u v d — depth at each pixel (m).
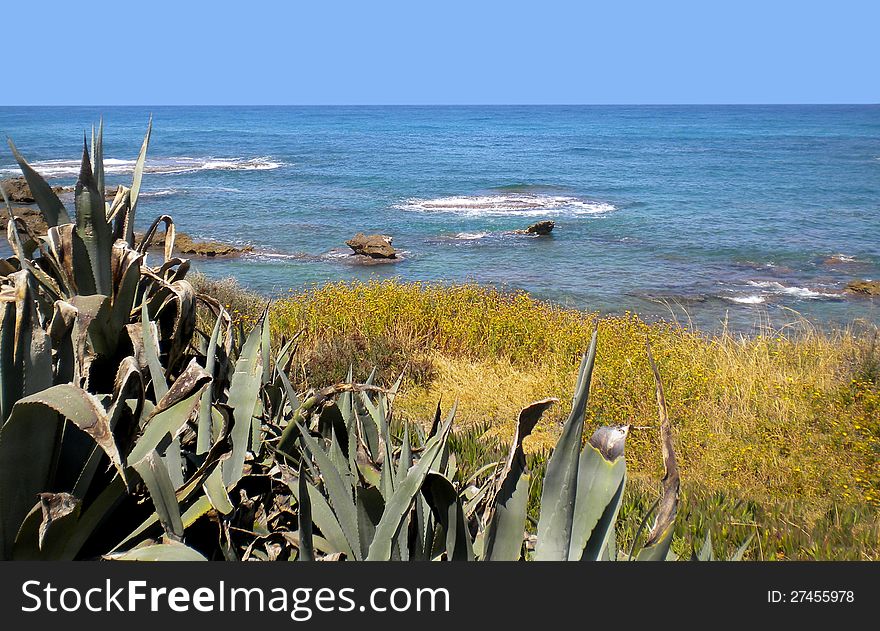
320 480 2.41
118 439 2.06
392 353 11.07
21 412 1.72
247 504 2.34
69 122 182.12
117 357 2.45
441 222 43.66
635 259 32.66
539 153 103.19
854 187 63.69
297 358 8.30
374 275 28.94
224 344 2.57
